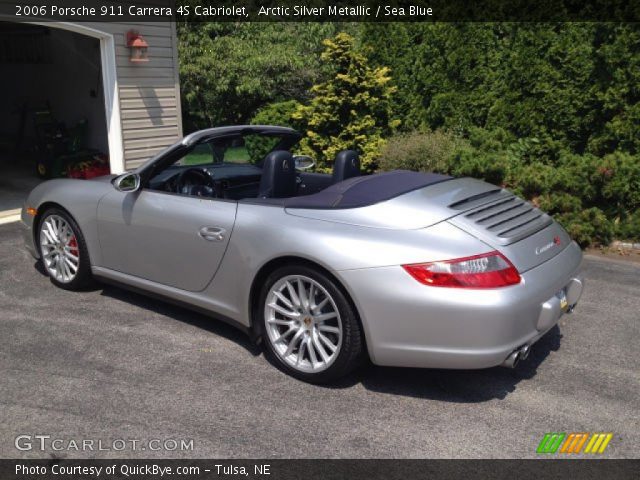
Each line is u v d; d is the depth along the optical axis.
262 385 3.25
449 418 2.96
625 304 4.61
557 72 7.49
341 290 3.06
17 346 3.63
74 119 10.77
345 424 2.89
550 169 6.71
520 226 3.30
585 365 3.56
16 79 11.76
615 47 6.77
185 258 3.75
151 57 8.68
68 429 2.79
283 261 3.31
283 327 3.45
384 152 8.02
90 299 4.44
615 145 7.16
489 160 6.77
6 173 9.87
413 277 2.88
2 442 2.69
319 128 8.88
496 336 2.82
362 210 3.20
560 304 3.15
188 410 2.98
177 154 3.94
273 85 13.54
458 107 8.55
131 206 4.02
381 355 3.02
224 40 13.62
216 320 4.11
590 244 6.23
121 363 3.45
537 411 3.04
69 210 4.36
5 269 5.07
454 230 3.04
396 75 9.16
